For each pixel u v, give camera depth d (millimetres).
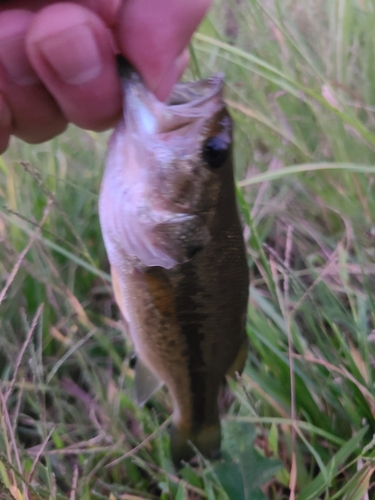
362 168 179
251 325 188
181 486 156
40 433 181
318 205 245
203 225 138
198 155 132
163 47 122
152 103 126
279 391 182
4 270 221
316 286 213
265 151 286
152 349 155
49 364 214
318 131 251
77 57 114
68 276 242
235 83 268
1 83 124
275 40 269
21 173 244
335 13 250
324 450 181
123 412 204
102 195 141
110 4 119
